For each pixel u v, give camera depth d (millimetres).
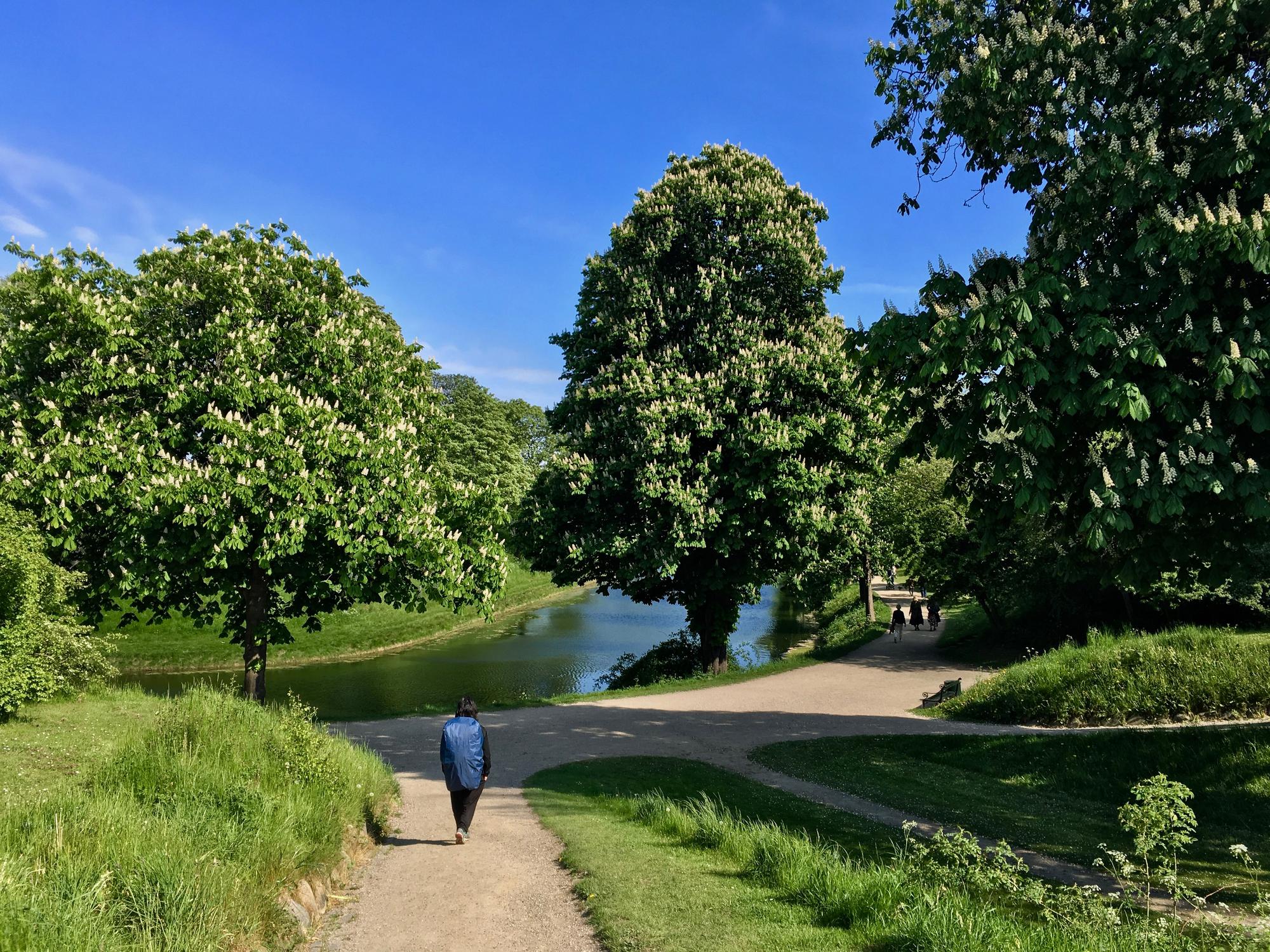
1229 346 7441
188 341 16734
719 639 26266
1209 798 11258
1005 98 9453
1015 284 9203
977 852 6195
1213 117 8484
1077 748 13773
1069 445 9172
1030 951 4504
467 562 19422
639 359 22203
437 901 6535
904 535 29797
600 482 22594
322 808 7609
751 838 7520
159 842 5336
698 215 24094
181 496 14914
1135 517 9398
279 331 17703
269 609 20234
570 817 9375
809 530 21656
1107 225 9133
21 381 16000
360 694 27312
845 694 22453
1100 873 8484
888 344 9664
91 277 17844
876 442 22344
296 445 16125
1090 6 10047
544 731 17625
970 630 33094
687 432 21438
